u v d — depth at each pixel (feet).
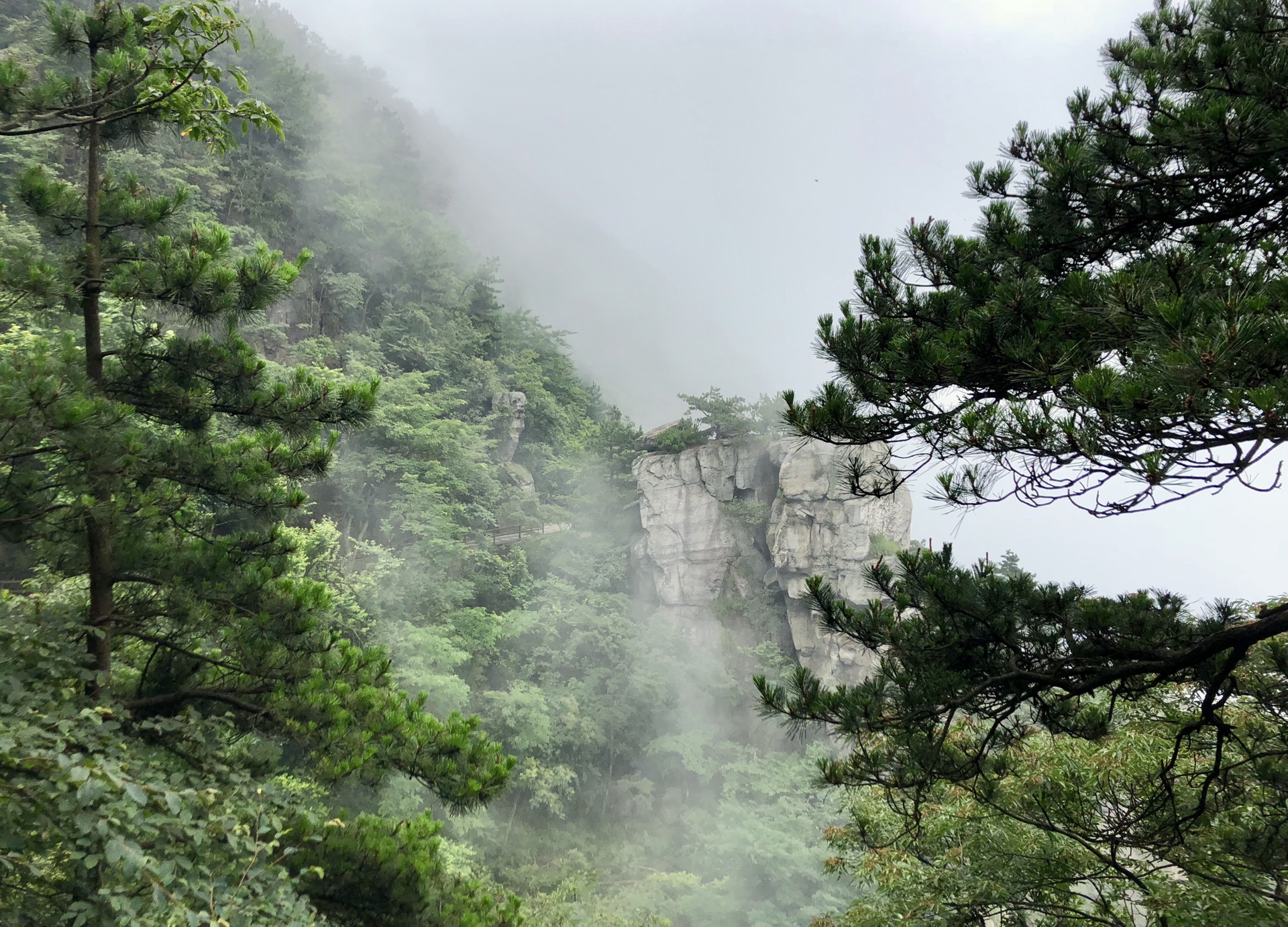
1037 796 24.49
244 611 24.59
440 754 24.22
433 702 88.53
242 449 25.75
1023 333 15.79
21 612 21.01
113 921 14.42
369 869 22.63
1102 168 17.44
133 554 23.24
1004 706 18.78
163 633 25.52
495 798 24.59
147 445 23.97
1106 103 18.02
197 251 23.84
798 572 146.20
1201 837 22.09
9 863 13.61
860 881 33.60
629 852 112.16
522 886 98.02
